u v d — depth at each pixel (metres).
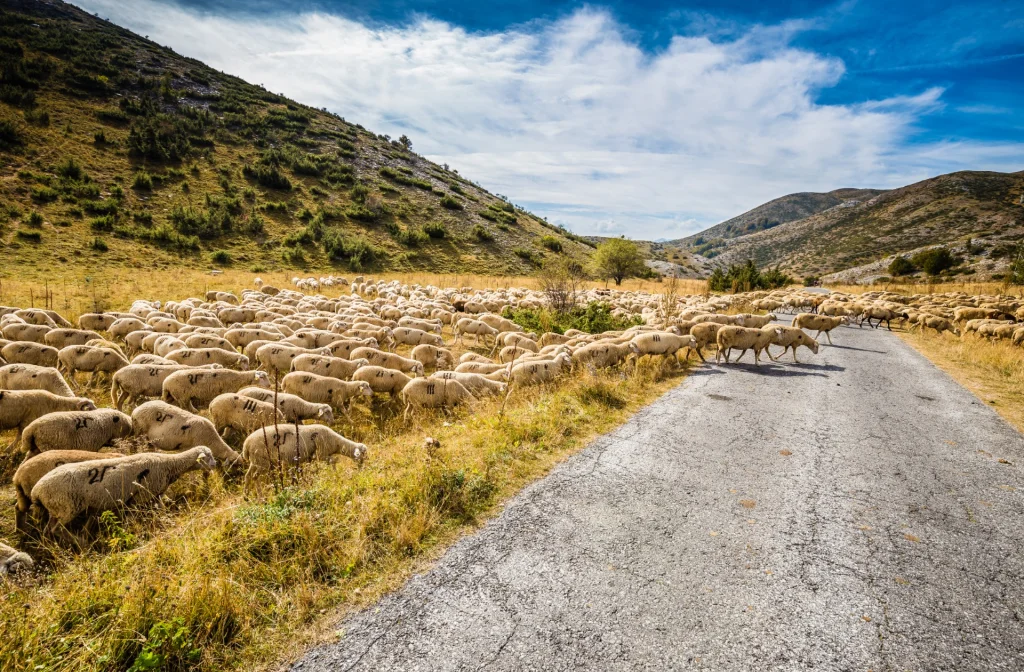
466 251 63.66
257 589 4.00
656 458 7.04
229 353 10.78
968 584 4.47
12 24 77.25
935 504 5.93
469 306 23.38
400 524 4.90
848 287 52.88
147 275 33.56
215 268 41.50
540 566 4.51
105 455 5.53
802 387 11.34
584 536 5.02
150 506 5.50
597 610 3.98
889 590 4.36
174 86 80.44
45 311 14.44
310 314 18.42
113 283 28.08
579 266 36.25
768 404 9.92
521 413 8.54
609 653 3.55
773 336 13.73
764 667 3.49
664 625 3.85
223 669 3.32
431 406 9.22
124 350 13.15
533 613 3.92
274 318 17.33
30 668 3.07
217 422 7.70
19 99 56.19
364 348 11.79
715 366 13.49
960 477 6.68
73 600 3.62
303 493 5.31
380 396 10.69
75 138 54.50
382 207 66.56
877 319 23.25
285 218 56.47
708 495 6.00
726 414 9.19
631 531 5.14
